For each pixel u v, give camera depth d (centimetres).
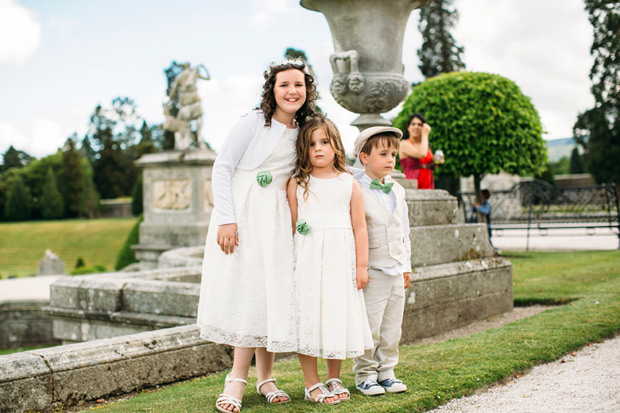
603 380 296
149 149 6256
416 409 261
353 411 251
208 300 270
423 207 490
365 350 284
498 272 547
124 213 5600
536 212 1571
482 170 1238
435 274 466
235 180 277
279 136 275
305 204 269
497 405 267
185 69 1388
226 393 265
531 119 1223
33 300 979
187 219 1322
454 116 1219
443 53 3250
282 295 263
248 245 268
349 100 524
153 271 582
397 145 295
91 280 525
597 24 2852
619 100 2866
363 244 274
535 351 350
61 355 306
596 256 951
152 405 281
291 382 315
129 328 484
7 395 279
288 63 276
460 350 363
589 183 3931
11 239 3850
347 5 508
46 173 5822
